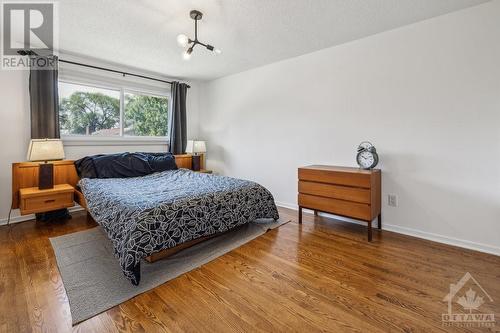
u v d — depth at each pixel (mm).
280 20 2447
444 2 2156
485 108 2211
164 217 1972
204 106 4945
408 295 1646
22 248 2297
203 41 2943
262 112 3996
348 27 2609
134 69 3990
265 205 2887
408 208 2660
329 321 1421
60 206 2910
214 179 3172
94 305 1530
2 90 2879
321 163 3346
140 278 1817
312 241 2525
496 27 2133
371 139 2881
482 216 2270
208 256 2191
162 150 4523
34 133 3035
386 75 2734
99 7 2207
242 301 1598
